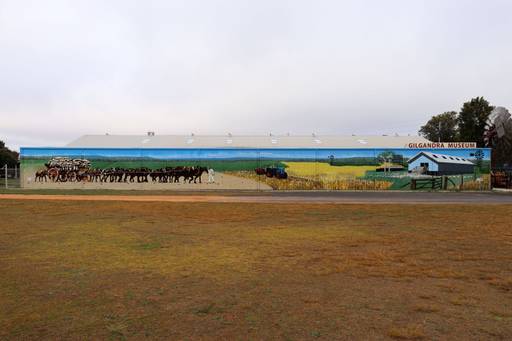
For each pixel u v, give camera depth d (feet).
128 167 118.52
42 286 20.93
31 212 56.34
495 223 45.83
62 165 119.03
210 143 141.18
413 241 34.40
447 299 18.95
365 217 51.31
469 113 218.59
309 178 116.98
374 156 117.08
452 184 117.50
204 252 29.76
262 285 21.25
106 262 26.48
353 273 23.76
